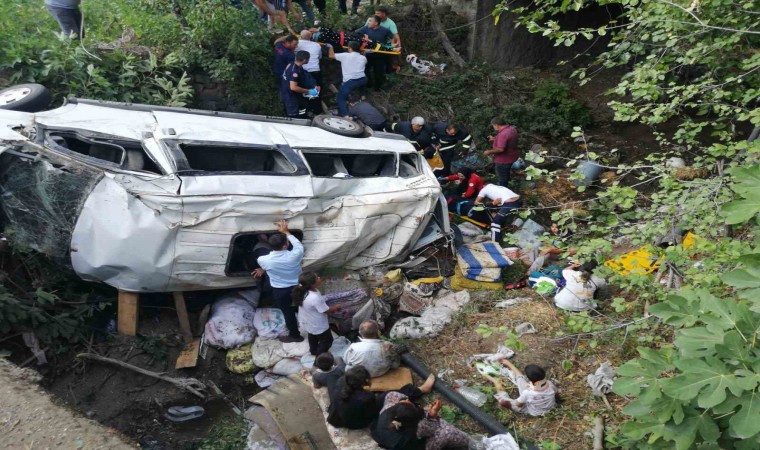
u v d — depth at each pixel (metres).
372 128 9.10
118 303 6.51
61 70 8.48
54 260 6.18
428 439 5.20
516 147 9.40
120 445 4.82
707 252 5.39
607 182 10.34
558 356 6.64
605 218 6.13
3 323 5.88
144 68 9.11
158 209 6.02
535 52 13.65
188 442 5.91
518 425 5.85
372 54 11.02
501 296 7.76
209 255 6.40
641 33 6.86
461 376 6.46
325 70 10.98
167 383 6.39
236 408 6.35
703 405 3.05
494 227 8.75
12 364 5.47
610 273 5.62
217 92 9.89
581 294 7.17
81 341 6.41
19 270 6.47
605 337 6.82
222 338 6.70
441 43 13.06
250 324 6.91
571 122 11.96
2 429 4.68
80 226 5.97
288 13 11.12
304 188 6.80
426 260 8.04
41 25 9.30
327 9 12.40
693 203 5.42
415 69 12.19
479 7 12.90
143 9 10.13
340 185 7.09
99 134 6.35
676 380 3.19
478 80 12.26
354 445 5.43
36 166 5.95
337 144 7.55
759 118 5.71
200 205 6.21
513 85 12.51
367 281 7.56
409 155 8.10
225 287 6.79
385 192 7.32
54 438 4.70
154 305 6.92
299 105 9.66
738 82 6.38
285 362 6.66
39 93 6.89
